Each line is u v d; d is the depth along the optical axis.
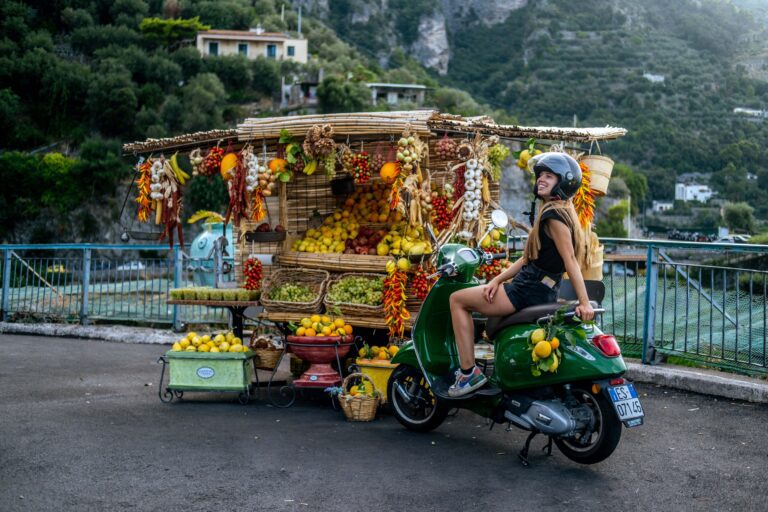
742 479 4.62
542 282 5.01
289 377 8.20
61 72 74.88
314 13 185.75
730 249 7.19
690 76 178.62
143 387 7.62
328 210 8.39
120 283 12.22
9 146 72.44
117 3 94.12
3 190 65.44
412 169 6.60
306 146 6.72
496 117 117.50
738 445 5.39
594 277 7.37
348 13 189.88
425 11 197.38
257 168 6.97
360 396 6.10
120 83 75.38
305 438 5.57
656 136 144.62
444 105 112.12
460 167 6.70
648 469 4.84
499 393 5.12
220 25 105.38
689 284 7.63
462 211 6.62
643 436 5.66
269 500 4.20
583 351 4.71
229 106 82.31
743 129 151.12
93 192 66.81
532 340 4.79
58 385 7.64
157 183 7.56
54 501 4.12
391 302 6.50
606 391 4.61
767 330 7.30
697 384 7.17
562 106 167.88
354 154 6.84
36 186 66.31
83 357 9.58
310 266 7.43
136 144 7.58
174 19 99.62
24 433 5.59
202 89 77.81
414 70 177.38
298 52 96.75
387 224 7.91
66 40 86.75
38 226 65.44
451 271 5.55
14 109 72.94
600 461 4.82
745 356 7.34
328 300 6.86
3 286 12.61
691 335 7.98
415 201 6.55
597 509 4.10
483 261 5.66
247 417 6.29
